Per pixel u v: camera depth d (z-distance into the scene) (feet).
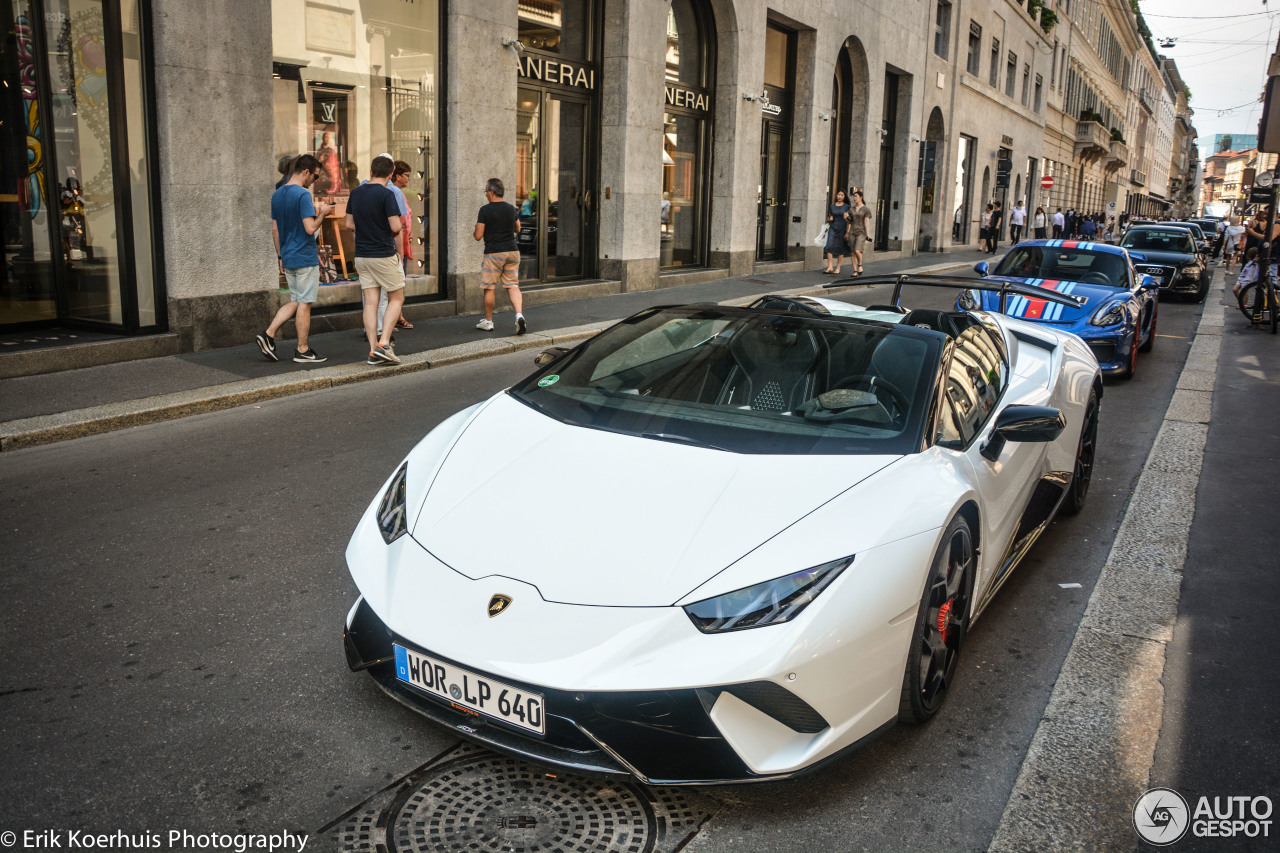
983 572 11.14
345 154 32.99
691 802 8.32
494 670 7.77
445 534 8.98
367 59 33.06
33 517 14.89
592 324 35.70
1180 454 20.83
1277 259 44.70
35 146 26.30
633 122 45.09
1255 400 27.20
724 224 55.26
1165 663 11.23
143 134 26.08
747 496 8.95
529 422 10.93
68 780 8.29
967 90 99.96
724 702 7.67
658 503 8.89
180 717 9.33
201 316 27.58
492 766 8.69
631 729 7.68
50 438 19.21
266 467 17.76
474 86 36.27
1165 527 15.98
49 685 9.87
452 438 11.06
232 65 27.43
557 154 43.47
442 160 36.19
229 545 13.87
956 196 101.76
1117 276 32.58
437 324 34.47
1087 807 8.45
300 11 30.76
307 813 7.95
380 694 9.86
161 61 25.67
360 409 22.50
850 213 60.44
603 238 46.32
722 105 53.88
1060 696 10.38
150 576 12.71
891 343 11.75
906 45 79.51
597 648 7.70
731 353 11.87
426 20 34.91
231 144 27.73
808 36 63.00
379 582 8.89
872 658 8.31
